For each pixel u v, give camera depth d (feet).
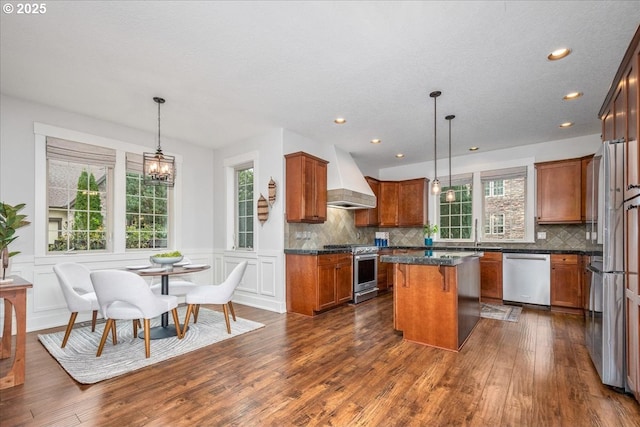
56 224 12.30
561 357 8.90
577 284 13.87
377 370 8.09
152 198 15.31
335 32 7.45
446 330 9.57
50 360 8.64
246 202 16.79
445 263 9.26
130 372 7.94
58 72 9.36
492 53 8.27
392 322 12.50
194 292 11.07
